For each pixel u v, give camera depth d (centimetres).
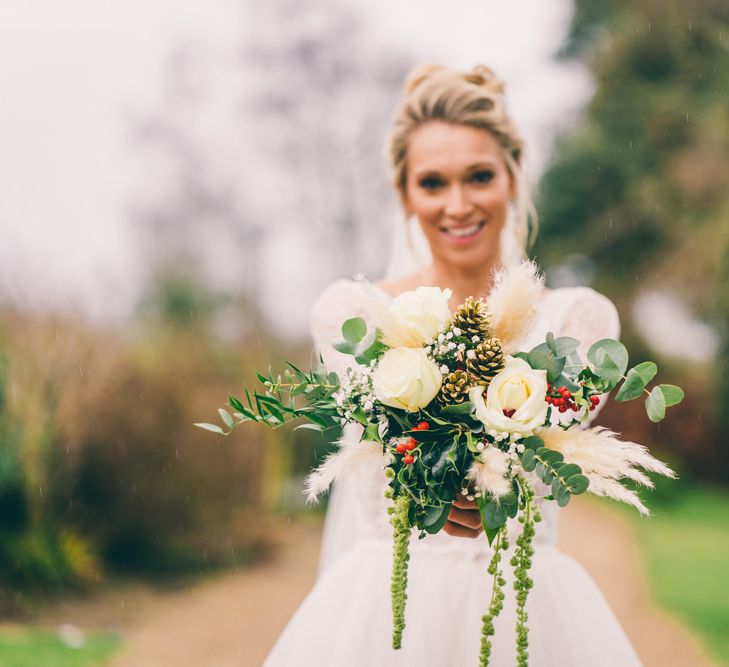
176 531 961
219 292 1700
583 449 184
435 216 254
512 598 230
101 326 930
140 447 920
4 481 807
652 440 1984
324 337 255
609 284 2023
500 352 192
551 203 2031
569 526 1423
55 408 841
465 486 193
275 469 1204
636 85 1939
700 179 1731
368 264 2580
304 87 2627
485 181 253
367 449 197
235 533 1050
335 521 282
